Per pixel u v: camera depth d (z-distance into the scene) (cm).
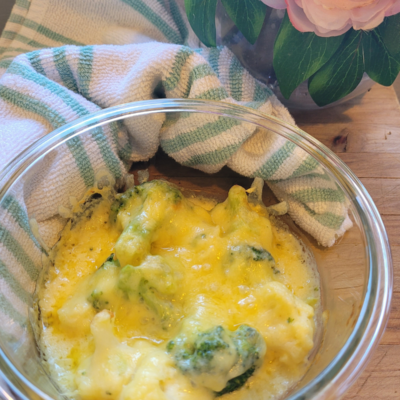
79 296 21
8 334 19
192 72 25
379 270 19
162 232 22
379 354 23
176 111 24
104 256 23
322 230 23
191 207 24
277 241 24
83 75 25
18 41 29
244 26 24
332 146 29
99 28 29
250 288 20
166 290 20
